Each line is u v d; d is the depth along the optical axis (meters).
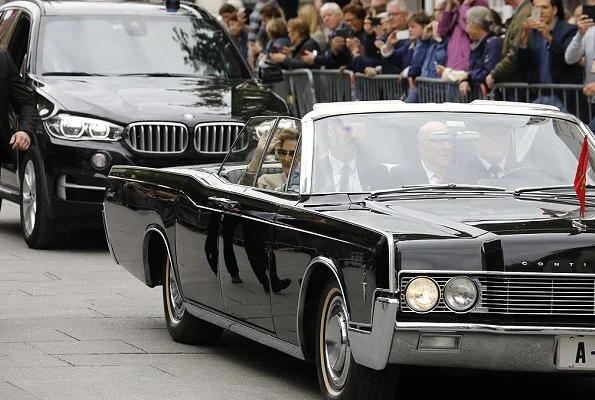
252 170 20.97
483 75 36.06
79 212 33.72
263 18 48.47
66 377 20.00
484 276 16.64
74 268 31.41
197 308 21.78
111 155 33.56
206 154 34.12
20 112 26.17
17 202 35.97
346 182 19.45
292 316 18.66
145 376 20.17
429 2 52.31
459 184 19.72
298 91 47.41
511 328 16.47
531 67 34.56
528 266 16.67
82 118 33.88
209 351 22.27
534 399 19.05
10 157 26.33
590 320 16.80
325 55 46.28
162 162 33.94
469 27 36.25
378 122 20.20
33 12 37.66
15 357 21.48
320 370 18.16
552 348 16.61
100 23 37.53
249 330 20.14
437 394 19.31
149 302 26.97
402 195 19.28
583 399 19.06
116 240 24.73
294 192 19.53
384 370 17.11
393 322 16.42
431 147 20.02
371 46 43.28
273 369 20.88
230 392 19.16
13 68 26.11
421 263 16.55
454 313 16.61
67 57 36.47
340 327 17.61
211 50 37.78
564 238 16.88
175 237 22.27
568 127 20.91
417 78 39.88
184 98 34.94
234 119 34.34
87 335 23.44
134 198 23.88
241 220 20.08
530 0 34.69
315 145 19.70
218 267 20.77
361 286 16.84
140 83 35.81
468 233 16.91
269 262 19.20
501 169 20.12
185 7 39.34
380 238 16.73
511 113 20.80
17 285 28.92
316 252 17.94
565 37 33.81
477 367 16.64
